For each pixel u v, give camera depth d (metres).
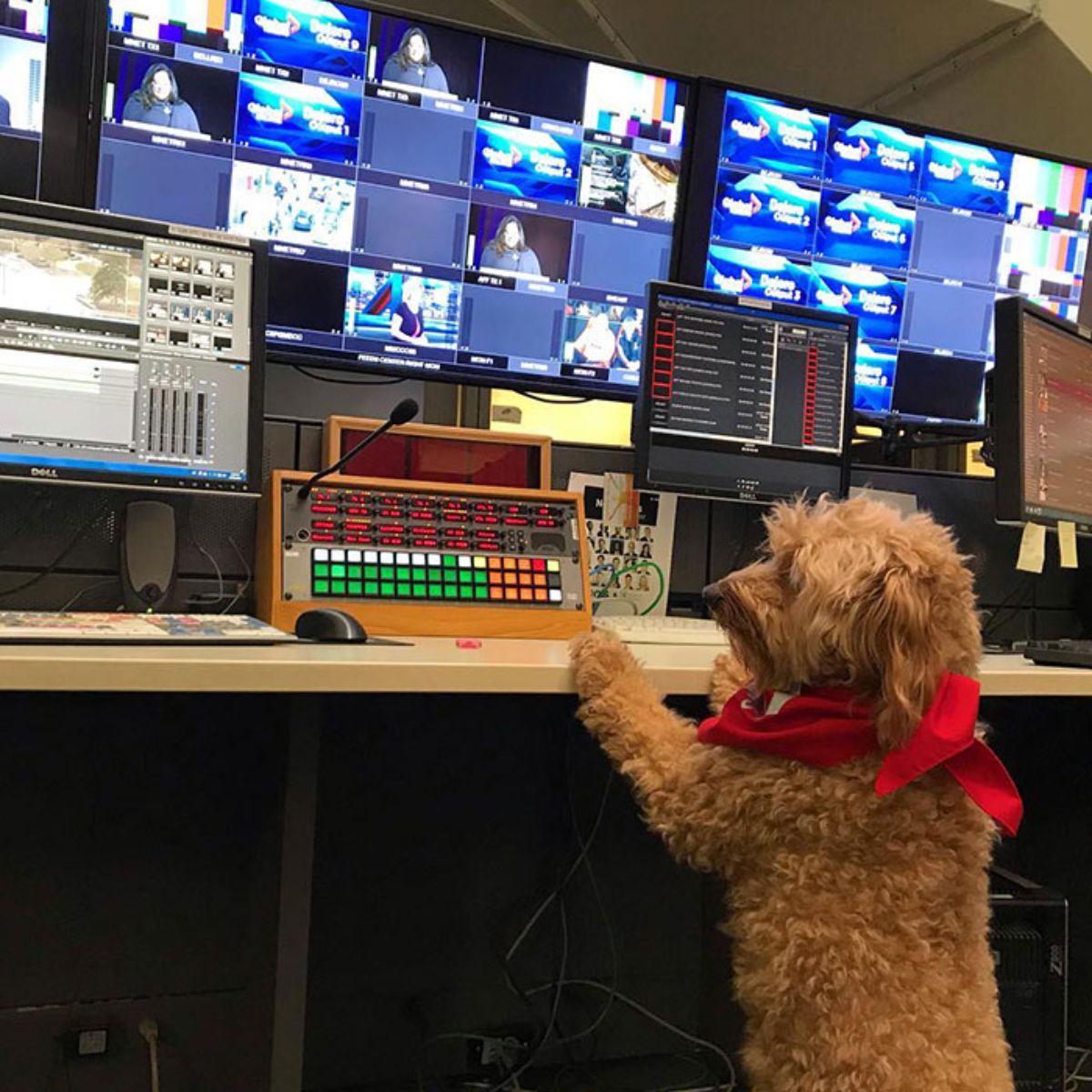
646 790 0.99
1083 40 3.12
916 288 1.89
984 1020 0.86
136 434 1.23
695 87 1.73
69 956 1.22
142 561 1.33
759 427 1.62
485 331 1.63
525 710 1.63
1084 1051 1.65
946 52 3.33
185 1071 1.25
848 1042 0.83
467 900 1.60
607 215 1.69
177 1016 1.25
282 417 1.48
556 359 1.68
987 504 1.90
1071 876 1.70
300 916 0.99
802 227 1.81
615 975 1.67
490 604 1.34
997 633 1.89
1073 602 1.96
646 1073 1.61
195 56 1.45
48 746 1.22
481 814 1.61
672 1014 1.69
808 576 0.92
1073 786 1.70
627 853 1.68
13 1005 1.19
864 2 3.11
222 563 1.41
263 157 1.49
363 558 1.30
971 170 1.91
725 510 1.73
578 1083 1.58
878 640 0.87
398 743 1.56
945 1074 0.81
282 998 0.98
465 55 1.59
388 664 0.87
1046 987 1.43
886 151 1.86
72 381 1.21
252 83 1.48
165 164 1.45
